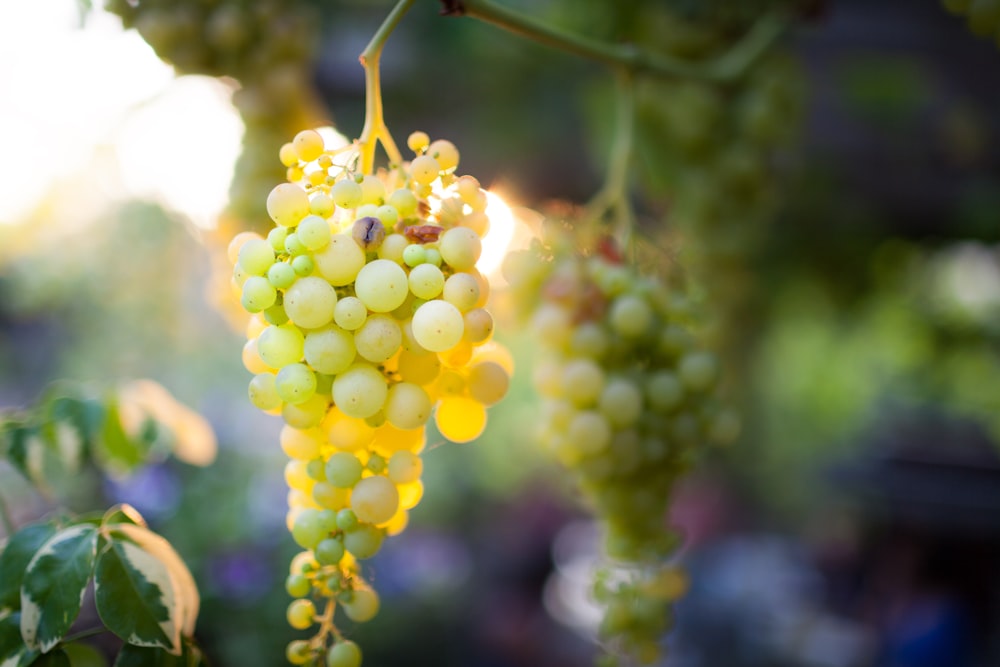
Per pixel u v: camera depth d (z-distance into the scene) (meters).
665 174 0.96
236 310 0.77
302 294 0.54
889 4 1.42
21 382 2.43
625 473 0.73
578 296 0.70
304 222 0.54
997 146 1.48
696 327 0.74
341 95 1.26
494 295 0.76
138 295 2.04
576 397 0.70
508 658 2.50
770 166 0.95
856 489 2.34
